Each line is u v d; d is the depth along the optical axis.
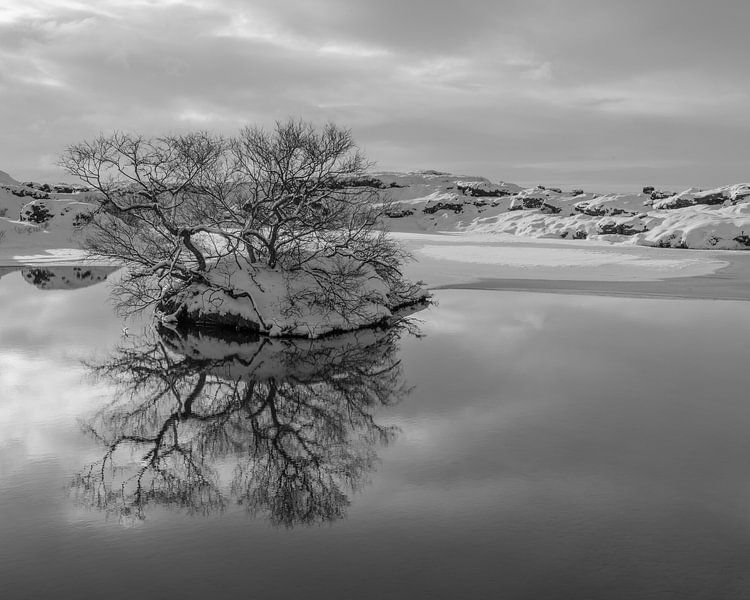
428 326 27.20
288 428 15.57
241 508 11.55
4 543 10.33
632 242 87.69
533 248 72.56
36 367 20.80
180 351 23.02
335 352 22.78
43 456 13.91
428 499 11.74
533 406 16.69
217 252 28.14
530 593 8.95
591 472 12.75
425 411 16.50
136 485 12.48
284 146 26.88
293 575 9.44
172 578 9.38
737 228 81.56
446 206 148.50
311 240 28.45
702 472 12.74
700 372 19.73
